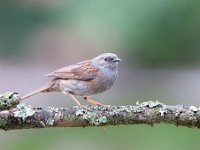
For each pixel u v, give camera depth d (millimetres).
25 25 26000
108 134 14984
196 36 22938
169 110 7699
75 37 25484
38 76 23484
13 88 21438
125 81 21469
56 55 26094
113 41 22859
